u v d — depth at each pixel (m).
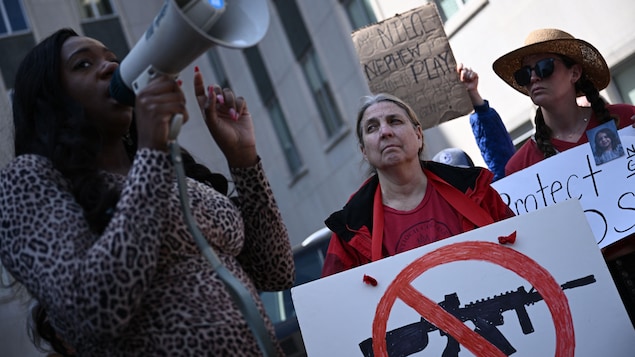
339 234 3.40
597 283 2.64
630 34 8.65
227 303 1.98
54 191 1.94
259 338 1.83
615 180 3.54
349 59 14.36
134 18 19.77
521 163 4.05
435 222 3.30
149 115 1.86
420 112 4.44
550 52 3.93
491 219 3.25
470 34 10.95
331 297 2.68
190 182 2.14
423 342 2.64
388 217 3.37
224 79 19.53
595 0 8.99
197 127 18.34
